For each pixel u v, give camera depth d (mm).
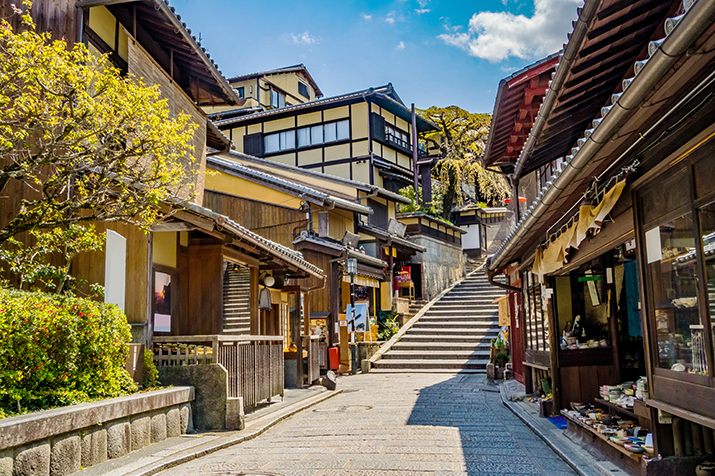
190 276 11617
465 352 20484
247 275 13352
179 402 8156
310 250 19391
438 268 32969
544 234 8758
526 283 11891
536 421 8812
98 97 7316
